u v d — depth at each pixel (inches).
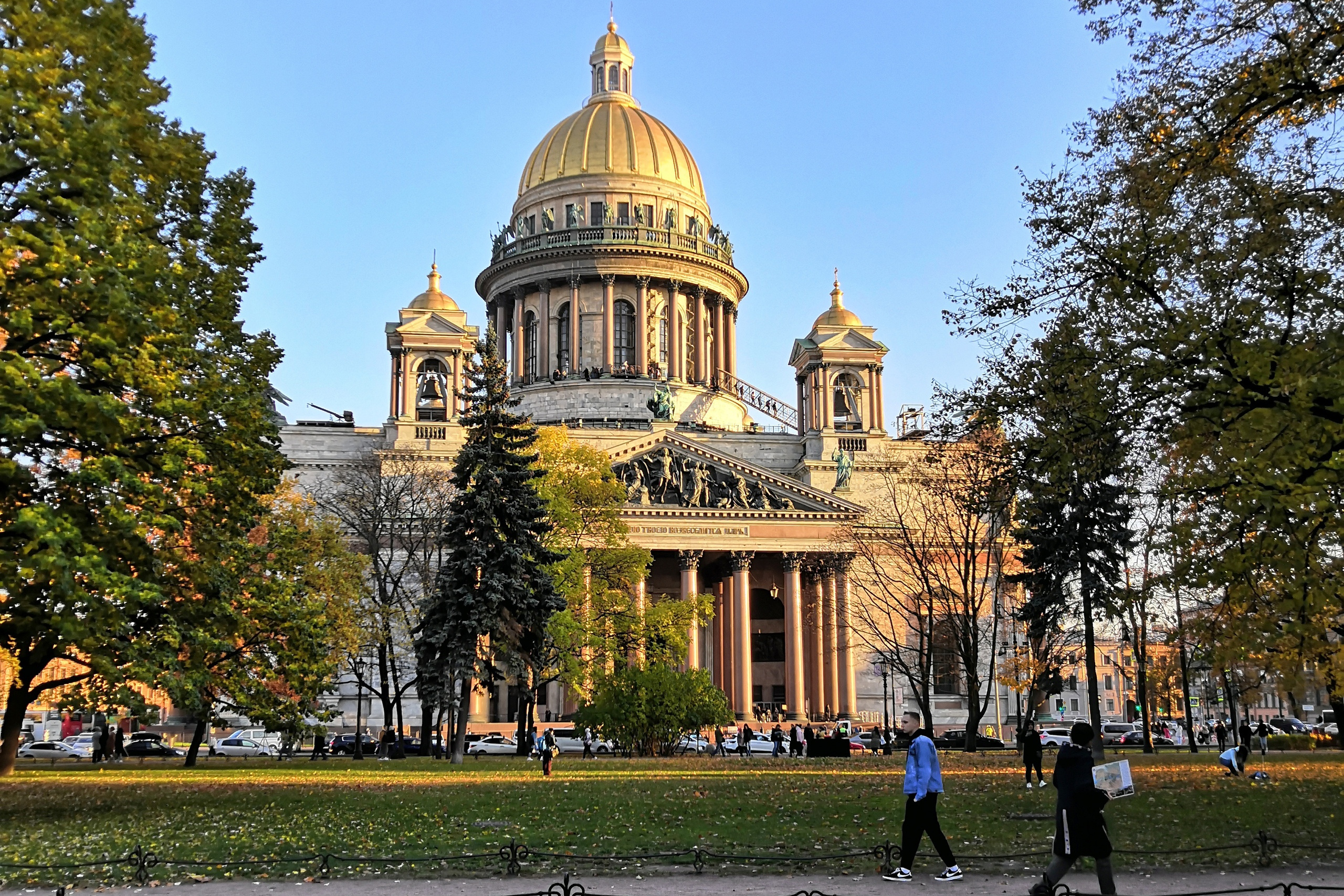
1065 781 757.3
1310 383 953.5
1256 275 1098.7
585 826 1182.9
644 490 4414.4
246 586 1509.6
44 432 1093.8
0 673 2888.8
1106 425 1167.6
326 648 1776.6
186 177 1342.3
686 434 4793.3
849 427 4945.9
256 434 1386.6
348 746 3602.4
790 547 4436.5
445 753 3388.3
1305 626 1048.2
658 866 908.0
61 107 1165.7
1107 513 2453.2
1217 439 1096.2
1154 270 1152.2
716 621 4825.3
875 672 4655.5
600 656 3223.4
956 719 4677.7
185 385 1255.5
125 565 1214.9
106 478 1104.2
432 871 884.0
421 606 2849.4
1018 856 858.1
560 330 5526.6
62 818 1250.0
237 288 1419.8
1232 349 1045.2
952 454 2544.3
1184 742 4347.9
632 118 5831.7
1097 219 1219.9
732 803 1448.1
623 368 5438.0
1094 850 744.3
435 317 4574.3
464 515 2728.8
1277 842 919.0
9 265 1103.0
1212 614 1834.4
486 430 2773.1
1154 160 1178.6
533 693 2942.9
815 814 1289.4
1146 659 3171.8
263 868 889.5
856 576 4276.6
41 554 1029.2
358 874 870.4
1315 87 1097.4
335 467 4439.0
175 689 1302.9
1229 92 1123.9
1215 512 1122.0
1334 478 964.0
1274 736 3309.5
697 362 5575.8
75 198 1165.7
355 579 2989.7
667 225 5595.5
